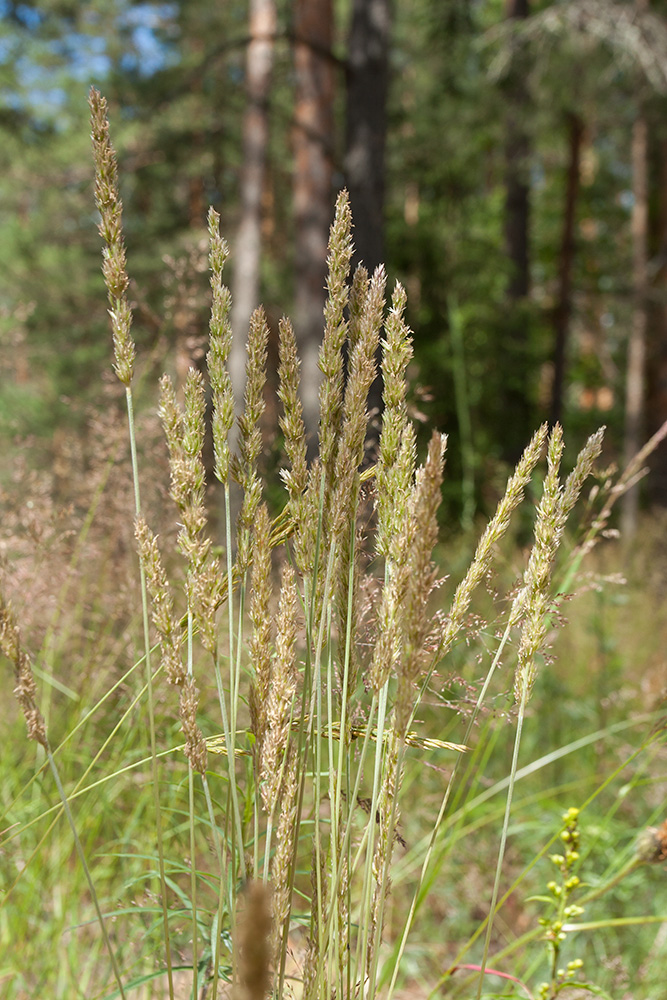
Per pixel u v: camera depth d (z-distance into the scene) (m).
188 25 18.06
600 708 3.11
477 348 12.27
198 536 0.99
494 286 13.85
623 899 2.43
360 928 1.07
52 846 2.06
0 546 2.16
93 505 2.36
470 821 2.80
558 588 2.24
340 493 1.02
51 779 2.07
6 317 3.77
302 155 9.52
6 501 2.41
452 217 14.22
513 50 13.05
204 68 11.27
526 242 15.58
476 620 1.15
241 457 1.00
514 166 15.27
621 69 13.02
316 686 1.02
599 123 15.33
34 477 2.50
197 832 1.95
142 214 15.74
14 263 15.45
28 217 17.56
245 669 1.19
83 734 2.21
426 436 3.34
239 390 10.46
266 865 1.03
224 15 17.45
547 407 17.44
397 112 14.66
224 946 1.31
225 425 0.99
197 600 0.99
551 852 2.79
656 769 2.93
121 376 0.99
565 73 13.18
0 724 2.35
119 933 2.02
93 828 2.05
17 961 1.88
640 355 16.89
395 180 14.82
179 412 0.99
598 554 5.07
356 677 1.14
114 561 2.41
